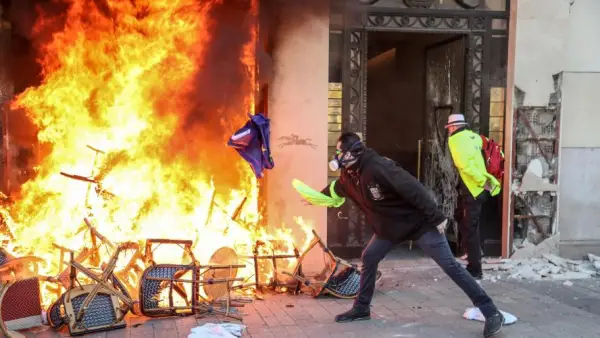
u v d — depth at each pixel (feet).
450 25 24.82
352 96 24.20
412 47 29.68
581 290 21.50
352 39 24.13
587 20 25.41
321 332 16.51
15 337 15.30
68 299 16.05
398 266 24.57
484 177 22.29
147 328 16.58
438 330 16.75
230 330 16.21
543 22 25.03
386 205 16.22
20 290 16.10
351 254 24.52
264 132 19.99
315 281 20.21
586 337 16.28
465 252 25.40
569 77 25.64
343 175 16.87
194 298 17.70
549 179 25.61
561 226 26.21
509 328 16.98
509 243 25.43
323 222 23.34
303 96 23.11
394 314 18.25
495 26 25.12
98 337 15.84
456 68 25.54
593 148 26.13
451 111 25.95
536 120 25.38
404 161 31.27
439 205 26.89
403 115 31.24
